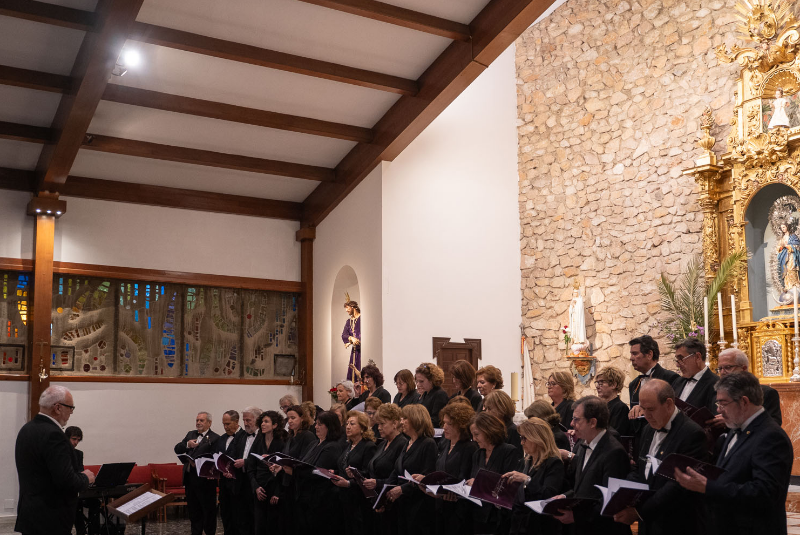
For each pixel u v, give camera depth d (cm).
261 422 782
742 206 1012
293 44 909
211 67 948
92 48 789
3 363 1082
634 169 1162
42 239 1093
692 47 1111
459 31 895
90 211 1157
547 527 460
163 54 909
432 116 1014
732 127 1027
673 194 1108
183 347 1212
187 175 1194
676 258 1091
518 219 1285
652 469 406
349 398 844
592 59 1241
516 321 1247
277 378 1280
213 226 1253
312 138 1141
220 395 1223
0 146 1052
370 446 655
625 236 1160
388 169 1137
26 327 1104
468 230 1212
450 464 545
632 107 1178
